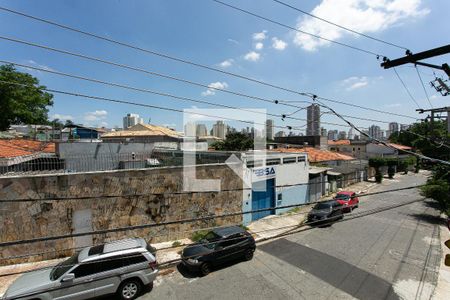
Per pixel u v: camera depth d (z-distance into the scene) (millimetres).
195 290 9250
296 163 20922
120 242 9398
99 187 11516
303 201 21844
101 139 29453
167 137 28891
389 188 30359
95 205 11461
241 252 11164
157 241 12914
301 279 9992
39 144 19719
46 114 35594
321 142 46344
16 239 10289
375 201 23812
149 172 12625
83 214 11258
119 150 19438
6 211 10102
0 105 30062
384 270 10734
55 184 10742
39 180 10500
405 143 51719
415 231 15656
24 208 10352
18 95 30578
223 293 9070
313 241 13781
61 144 17156
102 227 11633
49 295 7680
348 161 36062
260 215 17875
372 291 9242
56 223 10836
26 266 10086
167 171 13125
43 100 34125
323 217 16125
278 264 11188
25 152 14539
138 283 8773
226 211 15477
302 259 11656
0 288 8836
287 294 9031
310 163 28438
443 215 19234
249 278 10039
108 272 8312
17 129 32625
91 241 11414
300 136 48125
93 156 17641
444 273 10555
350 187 30547
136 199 12312
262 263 11273
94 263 8273
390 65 6148
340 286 9539
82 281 7980
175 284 9625
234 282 9758
